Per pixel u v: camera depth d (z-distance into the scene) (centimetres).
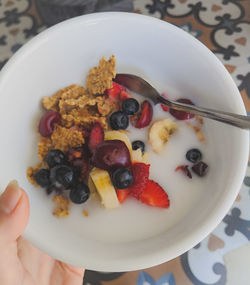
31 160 18
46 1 28
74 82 20
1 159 16
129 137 19
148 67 21
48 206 17
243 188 22
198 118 19
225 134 17
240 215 21
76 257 14
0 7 28
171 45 19
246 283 20
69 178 17
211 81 18
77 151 18
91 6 27
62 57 19
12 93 17
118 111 19
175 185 18
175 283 20
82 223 17
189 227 15
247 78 25
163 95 20
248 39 26
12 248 15
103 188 17
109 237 16
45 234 15
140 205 17
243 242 20
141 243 15
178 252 14
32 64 18
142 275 20
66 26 18
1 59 26
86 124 19
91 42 19
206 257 20
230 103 17
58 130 18
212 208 15
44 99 19
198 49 18
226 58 25
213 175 17
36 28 27
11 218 13
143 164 17
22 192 13
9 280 15
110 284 20
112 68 19
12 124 17
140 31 19
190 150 18
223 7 27
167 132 19
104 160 17
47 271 19
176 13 27
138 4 27
